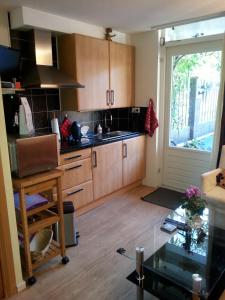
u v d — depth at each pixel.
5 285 1.86
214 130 3.19
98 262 2.24
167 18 3.01
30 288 1.96
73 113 3.52
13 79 2.42
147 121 3.80
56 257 2.32
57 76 2.80
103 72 3.32
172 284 1.62
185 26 3.38
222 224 2.43
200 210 2.02
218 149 3.16
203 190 2.66
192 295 1.50
